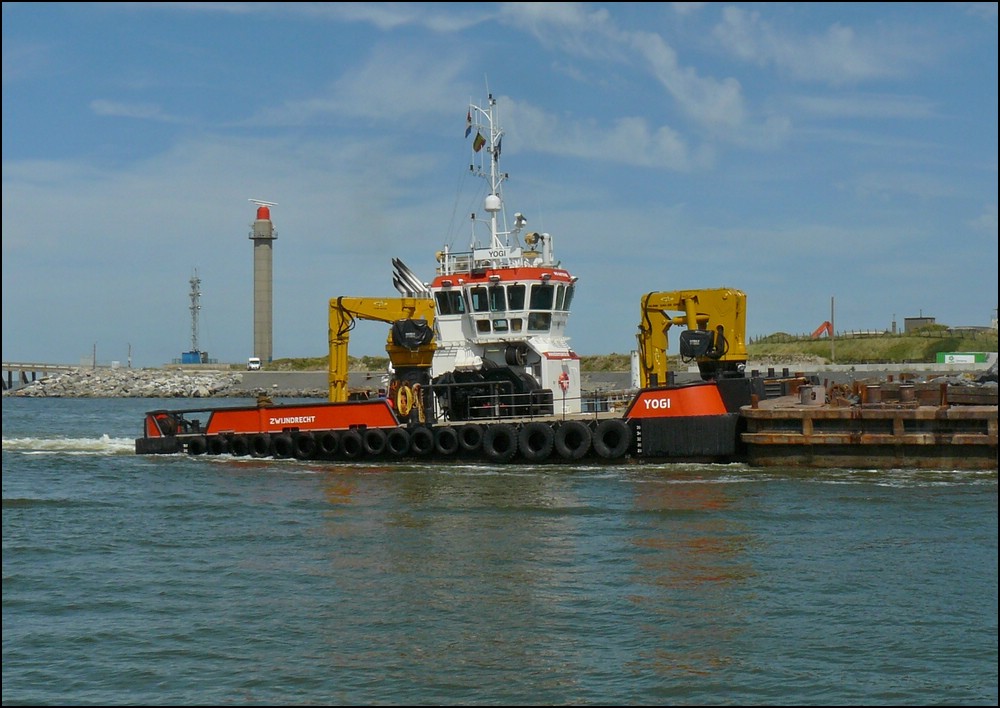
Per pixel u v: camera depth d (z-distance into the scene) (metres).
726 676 13.22
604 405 33.41
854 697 12.56
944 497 23.12
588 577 17.48
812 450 26.69
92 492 28.31
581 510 23.00
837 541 19.52
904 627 14.79
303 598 16.64
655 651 14.06
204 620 15.66
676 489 24.97
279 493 26.94
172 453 36.31
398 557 19.14
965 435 24.95
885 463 26.02
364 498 25.55
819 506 22.52
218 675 13.50
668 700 12.58
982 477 25.14
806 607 15.69
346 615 15.73
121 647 14.55
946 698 12.50
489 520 22.25
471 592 16.75
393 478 28.33
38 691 13.07
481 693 12.82
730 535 20.19
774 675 13.24
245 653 14.25
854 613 15.39
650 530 20.80
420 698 12.71
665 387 28.25
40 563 19.44
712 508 22.64
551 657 13.91
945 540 19.41
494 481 27.23
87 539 21.69
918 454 25.75
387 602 16.31
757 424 27.08
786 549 19.02
